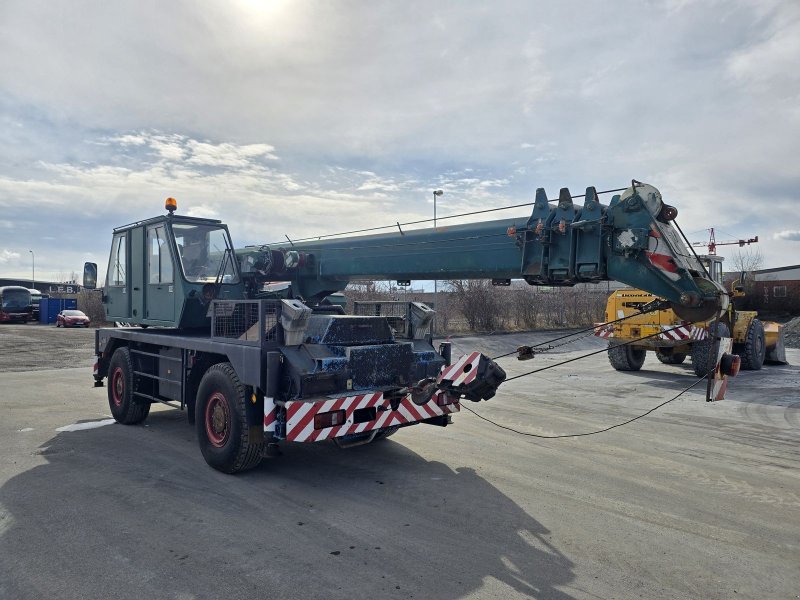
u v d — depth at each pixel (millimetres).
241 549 3922
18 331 29297
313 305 7449
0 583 3461
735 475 5617
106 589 3385
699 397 10094
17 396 10172
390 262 6207
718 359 4832
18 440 6945
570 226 4789
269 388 5066
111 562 3727
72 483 5293
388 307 6680
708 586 3453
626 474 5621
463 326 25188
